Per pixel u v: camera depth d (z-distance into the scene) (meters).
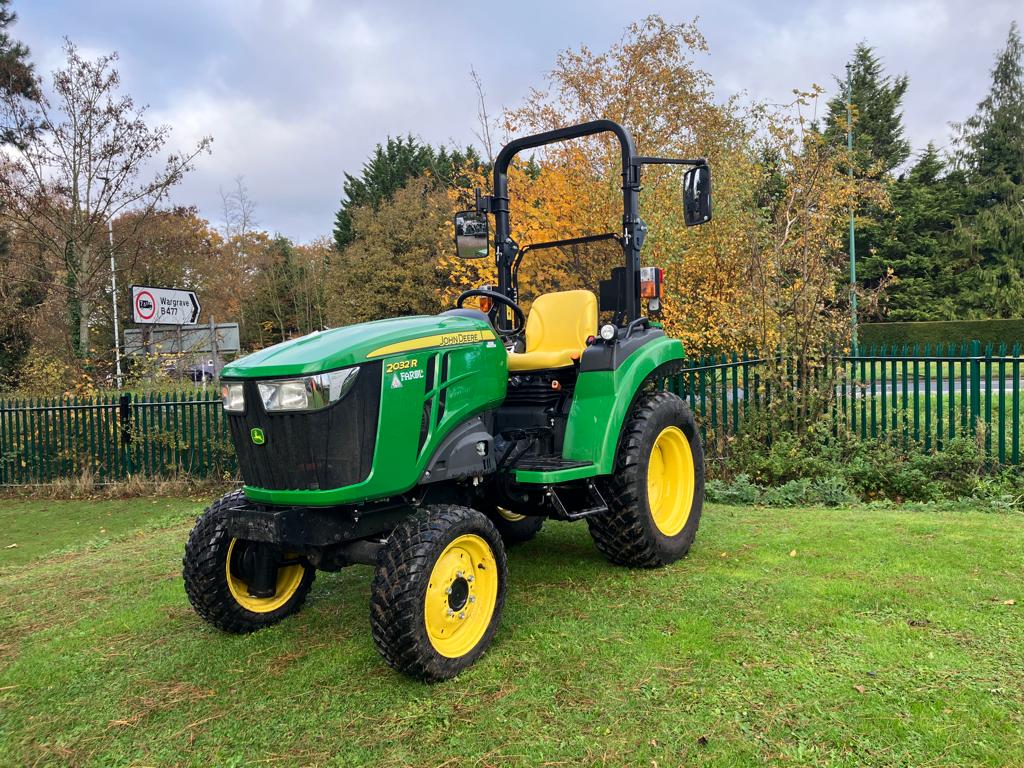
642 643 3.26
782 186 11.38
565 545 4.95
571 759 2.44
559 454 4.15
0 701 3.10
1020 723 2.50
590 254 10.80
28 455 10.09
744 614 3.54
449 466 3.40
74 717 2.92
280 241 39.72
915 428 6.95
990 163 33.12
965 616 3.39
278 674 3.19
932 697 2.68
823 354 7.42
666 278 10.38
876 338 24.22
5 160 15.74
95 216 14.30
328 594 4.25
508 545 4.99
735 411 7.47
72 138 14.19
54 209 14.35
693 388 7.54
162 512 8.30
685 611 3.61
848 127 9.76
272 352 3.29
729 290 9.92
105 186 14.38
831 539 4.75
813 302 7.37
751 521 5.44
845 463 7.05
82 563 5.58
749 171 11.16
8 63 15.07
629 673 2.98
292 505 3.13
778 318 7.44
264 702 2.94
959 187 33.00
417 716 2.76
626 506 4.13
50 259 16.73
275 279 36.16
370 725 2.72
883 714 2.58
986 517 5.34
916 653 3.04
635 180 4.42
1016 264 30.98
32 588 4.81
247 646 3.52
